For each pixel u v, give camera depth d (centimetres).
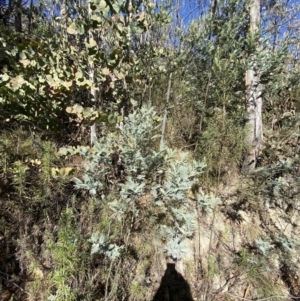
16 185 205
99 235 205
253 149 338
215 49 279
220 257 277
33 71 220
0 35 225
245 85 336
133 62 264
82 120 239
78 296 182
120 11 219
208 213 301
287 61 420
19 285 192
